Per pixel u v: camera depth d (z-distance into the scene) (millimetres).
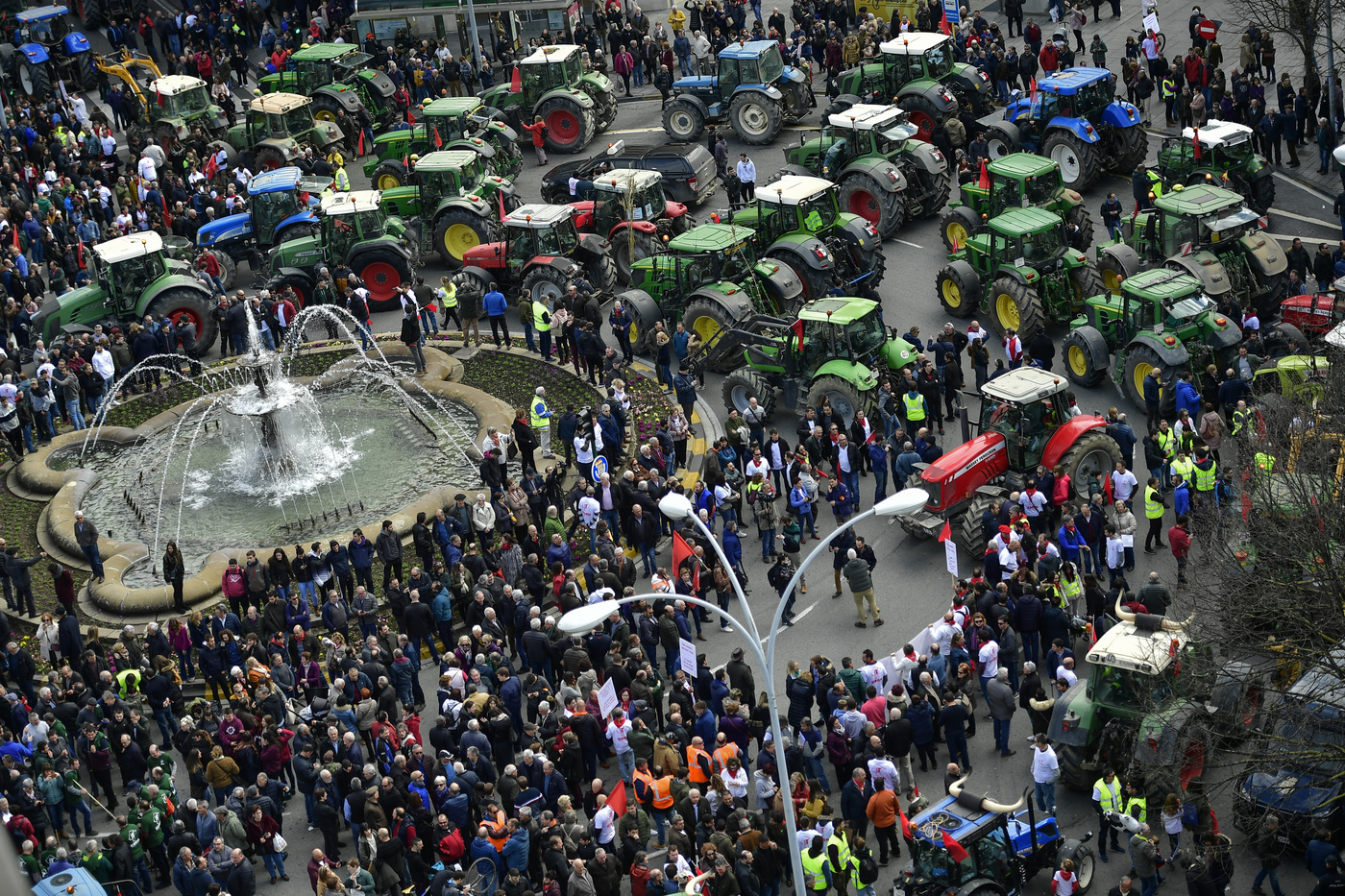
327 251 67188
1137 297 50906
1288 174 67875
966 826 32062
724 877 32188
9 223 73625
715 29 91250
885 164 67312
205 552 50344
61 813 39000
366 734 39781
